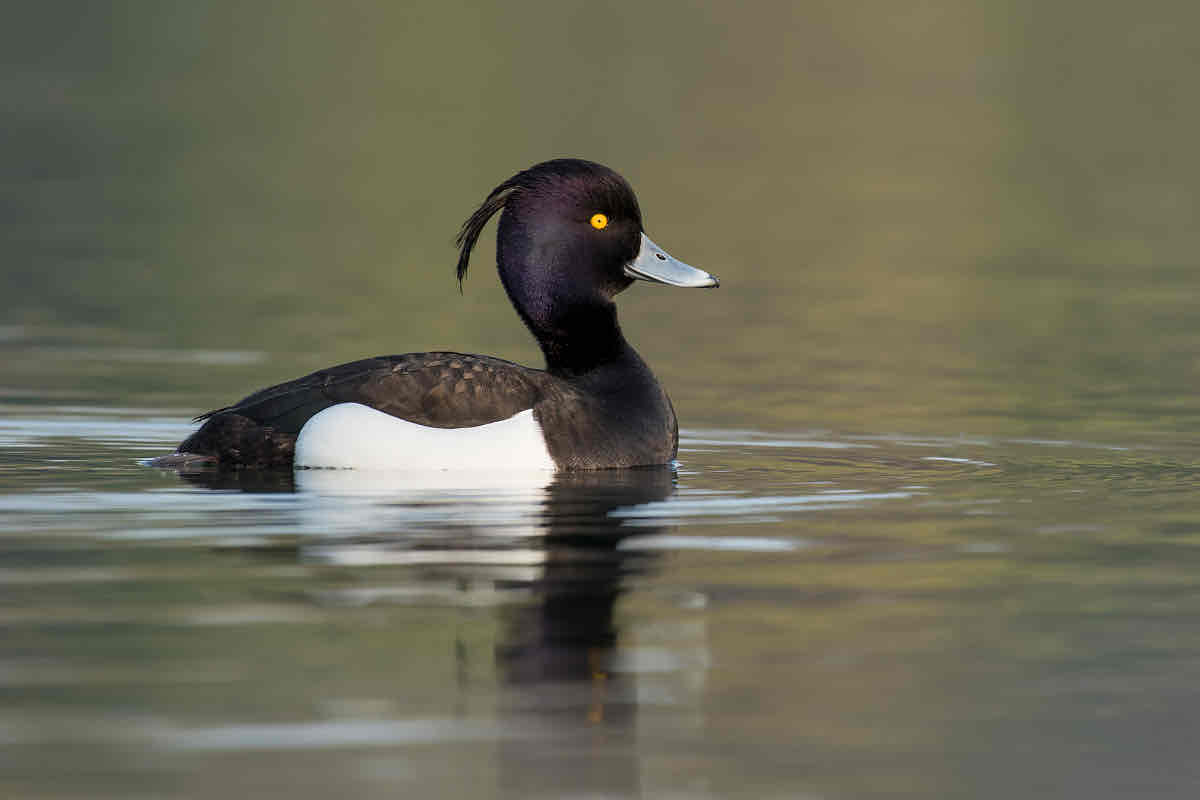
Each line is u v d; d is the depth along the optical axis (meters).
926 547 10.40
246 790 6.59
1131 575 9.82
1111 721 7.57
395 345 19.62
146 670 7.88
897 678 8.03
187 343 19.31
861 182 35.31
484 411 12.28
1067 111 44.62
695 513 11.23
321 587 9.22
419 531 10.45
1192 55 53.41
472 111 44.56
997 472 12.94
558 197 13.21
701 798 6.69
